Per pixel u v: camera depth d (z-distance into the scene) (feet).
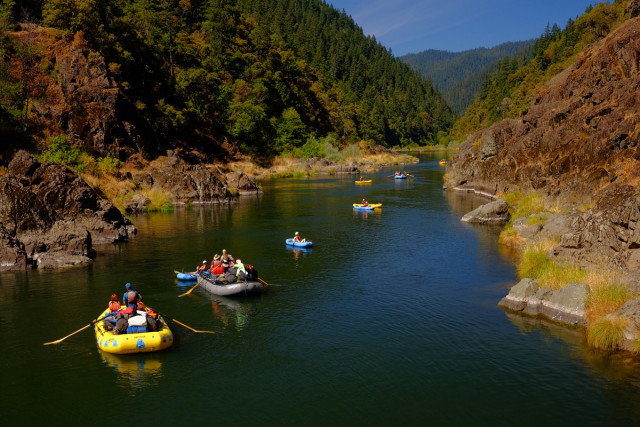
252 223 134.10
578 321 59.00
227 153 283.18
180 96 272.72
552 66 377.30
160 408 42.70
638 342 50.65
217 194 176.14
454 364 50.19
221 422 40.63
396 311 65.41
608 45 138.00
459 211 152.56
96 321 56.08
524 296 65.21
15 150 140.87
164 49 280.72
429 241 108.37
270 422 40.55
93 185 148.15
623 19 266.36
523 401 43.16
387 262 90.79
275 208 163.53
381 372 48.83
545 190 129.29
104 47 207.10
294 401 43.68
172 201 168.86
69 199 106.63
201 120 276.62
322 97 493.36
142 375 48.47
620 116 111.14
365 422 40.42
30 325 60.80
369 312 65.21
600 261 66.39
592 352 51.98
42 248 90.17
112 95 182.60
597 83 139.54
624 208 64.90
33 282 78.69
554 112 157.69
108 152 175.83
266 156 321.32
